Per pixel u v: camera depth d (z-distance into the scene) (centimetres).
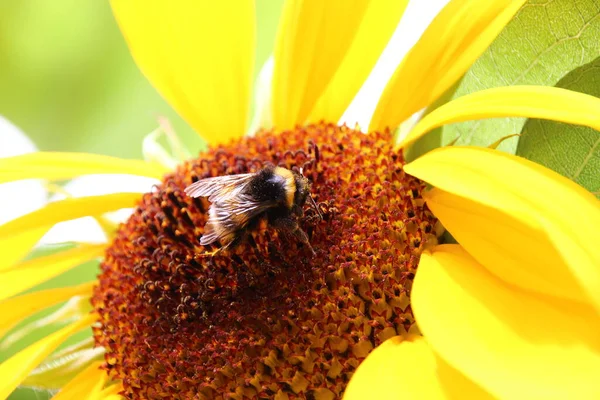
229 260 16
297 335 16
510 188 14
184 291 16
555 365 13
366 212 16
